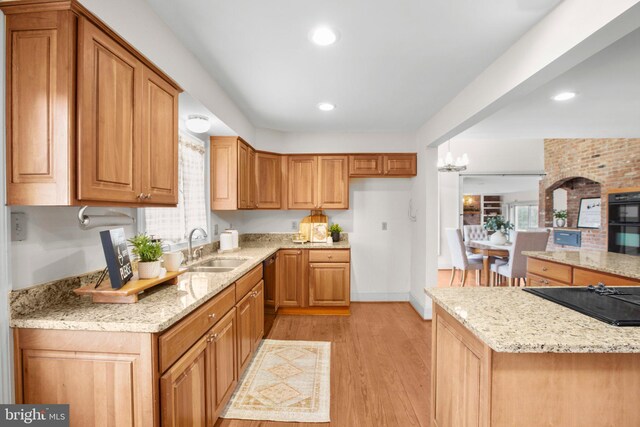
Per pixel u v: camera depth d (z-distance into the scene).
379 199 4.25
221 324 1.76
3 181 1.08
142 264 1.53
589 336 0.98
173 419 1.22
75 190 1.07
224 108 2.60
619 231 3.70
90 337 1.14
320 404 1.99
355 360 2.58
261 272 2.79
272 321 3.46
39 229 1.25
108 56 1.20
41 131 1.06
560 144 6.10
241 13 1.57
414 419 1.86
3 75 1.06
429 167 3.54
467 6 1.52
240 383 2.22
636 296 1.41
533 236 3.96
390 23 1.67
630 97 2.74
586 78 2.34
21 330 1.16
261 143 3.77
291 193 3.91
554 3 1.49
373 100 2.83
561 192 6.32
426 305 3.54
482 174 6.59
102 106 1.17
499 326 1.07
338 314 3.72
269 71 2.23
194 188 2.80
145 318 1.17
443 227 6.65
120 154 1.27
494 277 4.87
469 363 1.20
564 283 2.41
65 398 1.15
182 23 1.65
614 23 1.22
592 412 1.04
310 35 1.78
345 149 3.97
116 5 1.26
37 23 1.05
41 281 1.27
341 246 3.66
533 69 1.69
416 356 2.65
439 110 3.11
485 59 2.06
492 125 3.63
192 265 2.36
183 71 1.85
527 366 1.04
